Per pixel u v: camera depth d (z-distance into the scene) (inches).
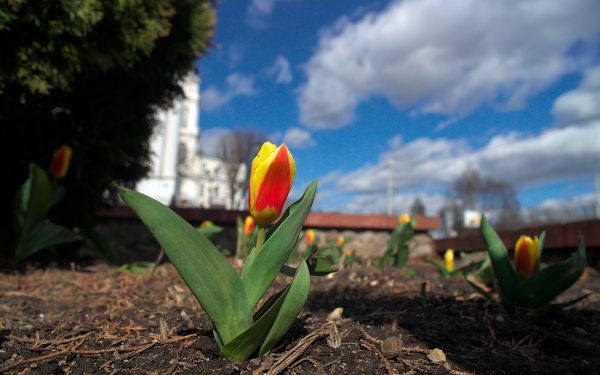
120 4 30.0
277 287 25.0
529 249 16.1
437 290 23.7
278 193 9.3
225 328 9.6
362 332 13.1
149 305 18.3
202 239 8.9
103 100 37.8
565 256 36.6
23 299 19.5
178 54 41.4
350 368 10.1
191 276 8.9
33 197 27.8
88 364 10.5
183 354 10.9
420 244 63.4
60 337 12.9
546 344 13.2
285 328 10.1
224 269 9.2
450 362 11.0
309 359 10.5
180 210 59.0
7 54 26.2
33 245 29.0
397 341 11.3
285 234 9.6
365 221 63.7
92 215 40.2
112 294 21.2
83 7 26.8
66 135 37.1
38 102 33.3
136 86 39.2
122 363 10.5
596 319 17.3
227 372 9.4
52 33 26.6
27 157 35.3
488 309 17.5
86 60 29.3
